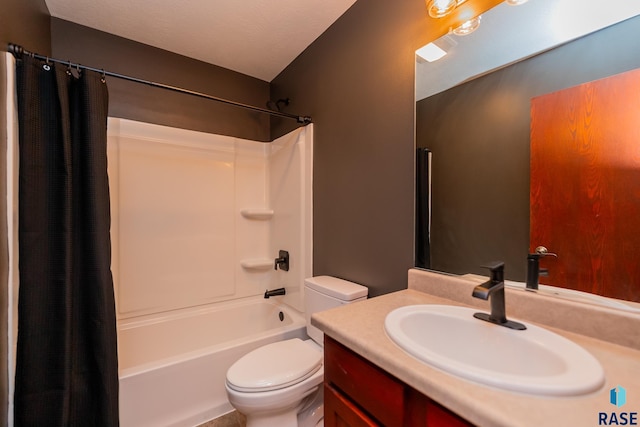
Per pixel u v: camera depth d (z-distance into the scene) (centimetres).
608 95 73
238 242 242
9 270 110
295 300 209
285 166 223
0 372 104
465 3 104
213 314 219
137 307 199
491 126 98
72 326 124
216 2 156
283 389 112
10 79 111
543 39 86
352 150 155
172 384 145
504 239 94
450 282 104
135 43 196
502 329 75
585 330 73
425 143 118
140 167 201
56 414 117
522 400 47
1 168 106
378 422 67
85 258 128
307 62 198
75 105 132
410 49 123
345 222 161
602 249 74
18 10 123
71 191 126
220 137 232
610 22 73
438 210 114
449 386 51
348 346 74
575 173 79
